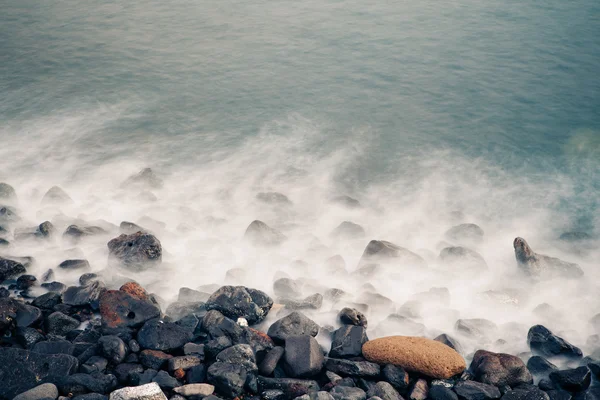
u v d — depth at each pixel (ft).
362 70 73.82
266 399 27.17
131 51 79.56
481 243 42.65
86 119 63.16
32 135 59.52
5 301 31.09
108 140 59.11
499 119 63.26
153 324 30.27
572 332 33.40
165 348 29.48
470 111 64.75
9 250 38.70
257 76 72.69
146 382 27.17
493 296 35.81
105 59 77.41
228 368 27.63
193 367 28.17
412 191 51.37
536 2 92.27
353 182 52.65
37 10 93.30
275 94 68.69
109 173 52.85
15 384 26.21
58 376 26.48
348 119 63.57
